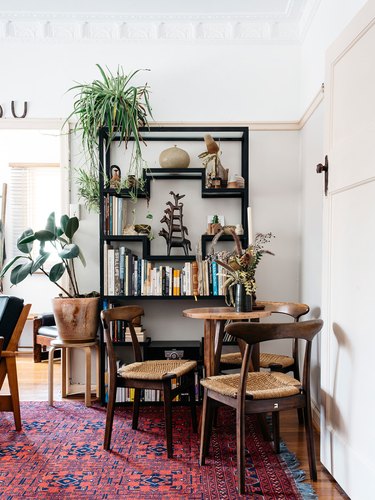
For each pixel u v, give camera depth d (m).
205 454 2.47
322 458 2.43
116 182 3.55
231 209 3.82
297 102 3.81
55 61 3.83
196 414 3.26
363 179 1.98
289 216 3.81
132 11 3.65
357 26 2.06
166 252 3.80
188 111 3.81
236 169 3.82
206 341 2.83
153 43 3.81
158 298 3.48
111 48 3.83
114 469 2.41
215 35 3.79
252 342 2.15
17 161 6.04
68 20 3.73
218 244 3.73
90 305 3.49
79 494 2.15
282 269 3.81
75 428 3.00
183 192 3.82
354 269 2.07
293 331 2.19
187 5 3.57
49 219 3.65
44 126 3.82
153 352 3.53
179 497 2.12
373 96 1.92
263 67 3.82
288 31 3.76
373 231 1.89
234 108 3.81
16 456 2.56
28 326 5.76
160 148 3.83
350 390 2.09
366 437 1.92
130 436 2.87
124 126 3.47
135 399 2.99
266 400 2.24
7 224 5.97
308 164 3.48
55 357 5.38
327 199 2.42
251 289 2.86
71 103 3.83
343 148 2.21
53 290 5.85
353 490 2.03
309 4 3.36
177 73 3.81
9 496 2.13
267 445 2.75
